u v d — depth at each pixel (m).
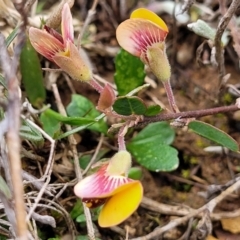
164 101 0.27
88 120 0.23
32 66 0.25
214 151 0.26
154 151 0.25
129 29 0.21
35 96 0.25
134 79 0.26
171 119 0.22
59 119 0.23
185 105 0.27
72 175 0.25
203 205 0.25
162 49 0.21
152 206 0.25
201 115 0.22
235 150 0.23
